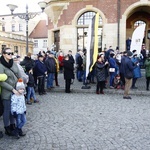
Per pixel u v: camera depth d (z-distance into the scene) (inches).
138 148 192.4
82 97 412.2
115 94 439.8
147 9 846.5
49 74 471.2
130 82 394.3
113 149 190.7
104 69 438.6
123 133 228.4
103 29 772.0
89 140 210.8
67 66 451.2
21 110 213.5
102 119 276.2
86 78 473.4
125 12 756.6
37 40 2053.4
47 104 358.9
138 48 491.2
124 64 391.5
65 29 808.3
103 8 767.1
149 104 354.9
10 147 196.5
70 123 262.2
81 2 784.9
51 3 831.7
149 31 906.1
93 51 443.8
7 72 214.4
